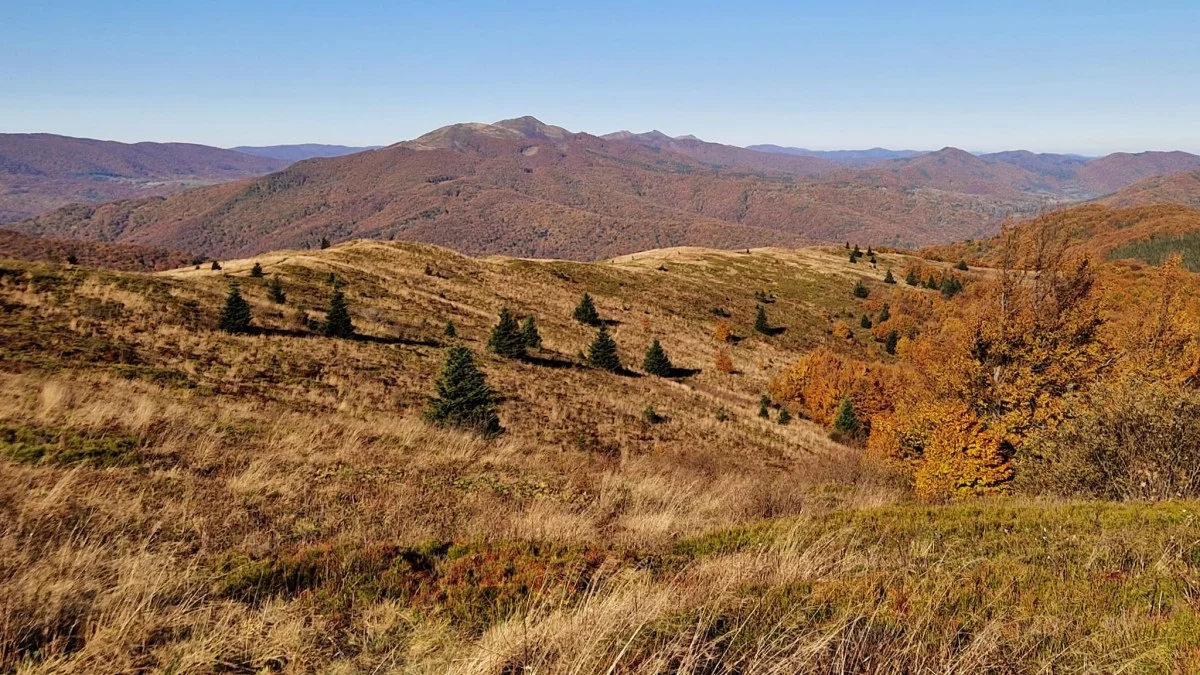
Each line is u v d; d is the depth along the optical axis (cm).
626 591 496
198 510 718
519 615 456
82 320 2108
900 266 12344
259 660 387
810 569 577
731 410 3638
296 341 2662
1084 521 768
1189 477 1035
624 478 1201
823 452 3005
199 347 2202
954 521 799
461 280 5878
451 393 1883
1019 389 1661
